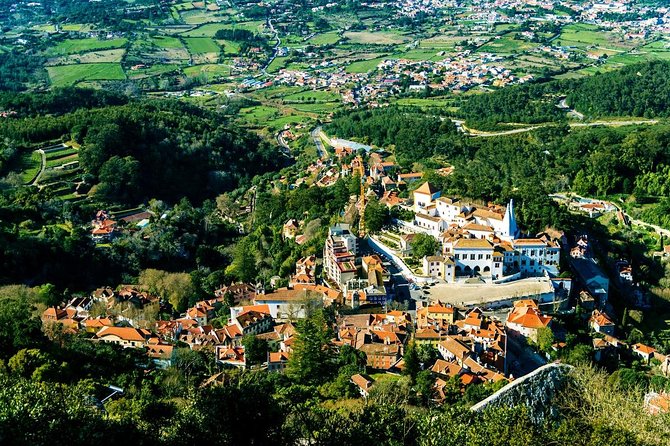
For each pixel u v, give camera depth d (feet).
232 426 396.16
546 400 489.67
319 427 418.51
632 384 650.02
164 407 515.09
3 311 631.97
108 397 555.69
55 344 639.35
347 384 601.62
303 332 652.89
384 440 403.13
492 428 379.96
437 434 385.29
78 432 354.74
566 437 372.58
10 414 337.31
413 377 634.02
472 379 620.90
